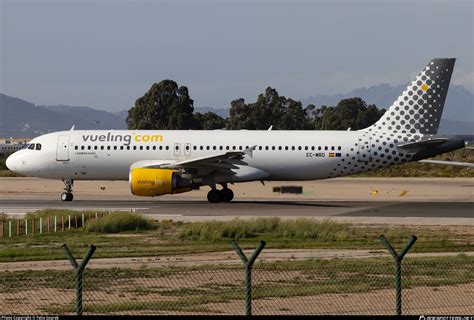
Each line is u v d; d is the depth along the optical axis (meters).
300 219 79.81
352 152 109.88
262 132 112.38
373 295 45.00
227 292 45.66
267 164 110.56
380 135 110.25
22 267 55.53
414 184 157.38
